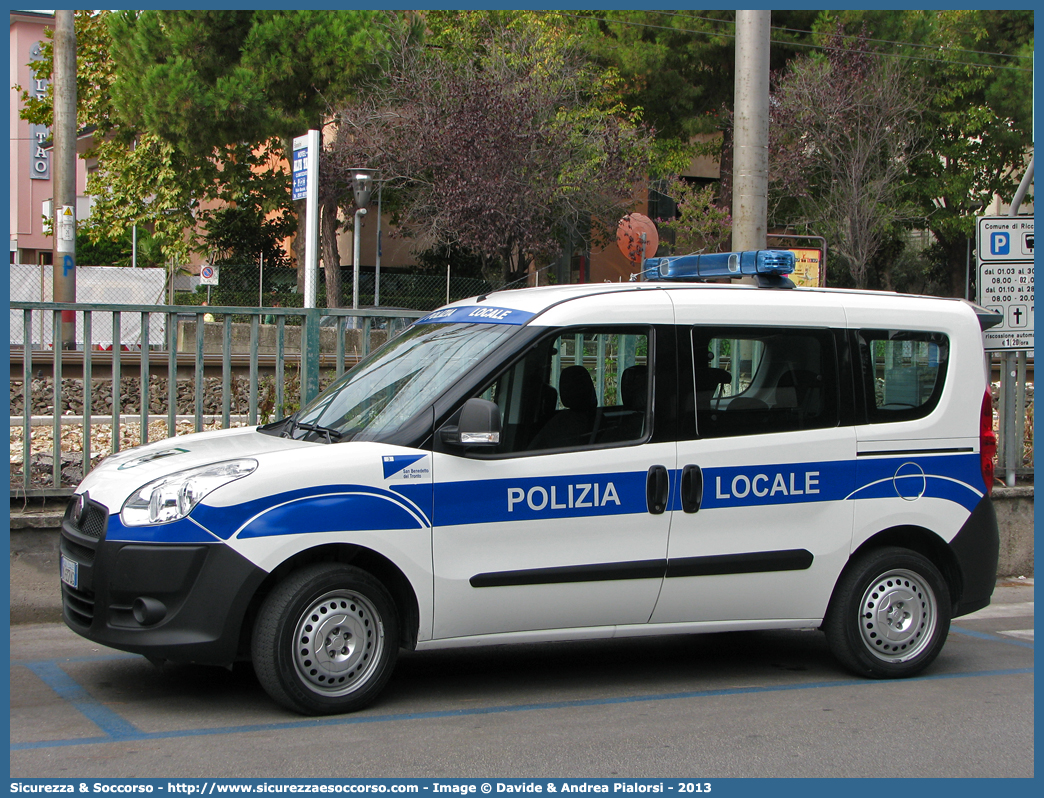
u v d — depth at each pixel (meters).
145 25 24.86
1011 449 9.35
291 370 9.28
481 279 29.00
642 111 27.70
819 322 6.02
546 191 24.95
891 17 28.30
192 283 29.55
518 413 5.41
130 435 9.88
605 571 5.45
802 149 26.73
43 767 4.43
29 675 5.79
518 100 24.52
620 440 5.56
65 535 5.33
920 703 5.62
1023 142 30.23
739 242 9.78
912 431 6.12
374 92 26.28
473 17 27.97
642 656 6.63
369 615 5.16
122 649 4.90
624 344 5.64
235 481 4.95
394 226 32.69
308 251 9.47
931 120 30.23
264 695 5.48
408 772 4.44
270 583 5.14
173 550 4.85
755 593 5.78
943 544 6.20
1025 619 7.96
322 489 5.02
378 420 5.42
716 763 4.64
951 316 6.34
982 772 4.61
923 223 31.41
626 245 17.83
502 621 5.34
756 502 5.76
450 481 5.22
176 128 24.72
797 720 5.28
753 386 5.86
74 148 19.73
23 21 43.31
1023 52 29.75
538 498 5.36
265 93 25.53
